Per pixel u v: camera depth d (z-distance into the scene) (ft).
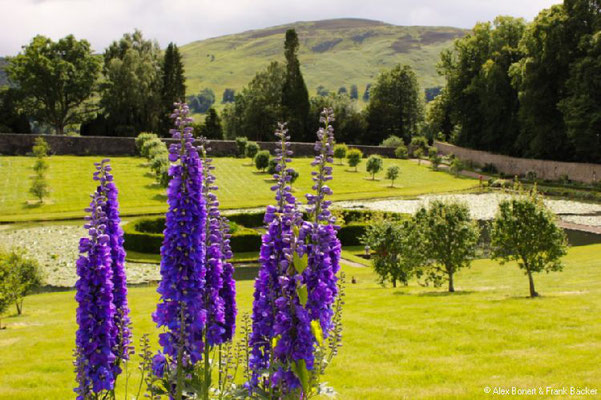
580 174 242.37
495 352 43.70
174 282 18.60
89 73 313.53
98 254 19.65
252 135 347.56
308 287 18.45
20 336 56.70
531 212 66.44
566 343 44.75
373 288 83.76
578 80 223.51
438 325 52.44
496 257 70.18
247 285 89.25
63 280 102.63
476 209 189.78
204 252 19.70
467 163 303.89
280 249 19.71
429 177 269.23
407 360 42.52
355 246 135.23
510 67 263.29
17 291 69.77
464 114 312.09
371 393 34.96
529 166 267.39
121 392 34.06
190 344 19.04
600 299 60.59
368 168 253.24
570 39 233.76
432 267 77.71
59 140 249.14
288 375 18.06
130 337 22.26
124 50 356.18
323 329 19.71
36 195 169.78
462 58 309.42
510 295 68.49
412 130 390.63
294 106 344.69
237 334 42.75
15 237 133.90
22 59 296.92
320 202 19.65
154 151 230.89
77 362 19.56
